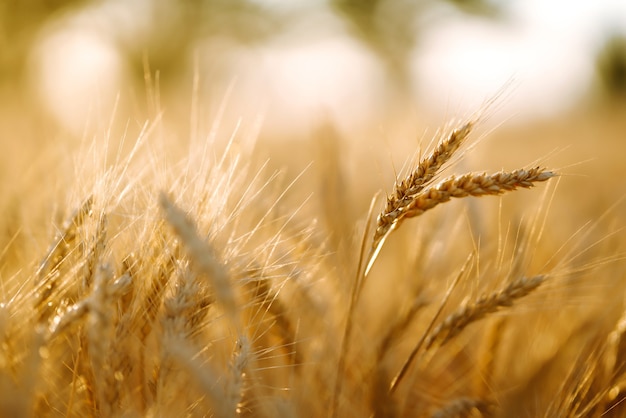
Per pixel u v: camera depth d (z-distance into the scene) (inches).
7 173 37.4
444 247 33.3
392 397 29.9
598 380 29.9
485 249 33.0
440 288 33.5
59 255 27.0
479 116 26.3
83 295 26.1
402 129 39.2
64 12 226.5
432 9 280.4
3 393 23.5
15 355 25.6
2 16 208.2
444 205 33.6
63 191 31.6
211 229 27.2
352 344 31.5
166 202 23.7
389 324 32.9
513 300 28.1
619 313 32.6
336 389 29.3
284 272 30.3
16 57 209.0
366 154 41.0
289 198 34.8
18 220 31.7
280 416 25.9
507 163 59.7
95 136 29.2
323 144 37.2
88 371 25.9
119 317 26.3
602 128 155.3
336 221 35.0
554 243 35.9
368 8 281.4
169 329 25.2
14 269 30.4
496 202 37.7
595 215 43.3
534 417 30.3
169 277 26.6
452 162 26.9
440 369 33.3
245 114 32.1
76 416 26.7
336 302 32.5
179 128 36.4
